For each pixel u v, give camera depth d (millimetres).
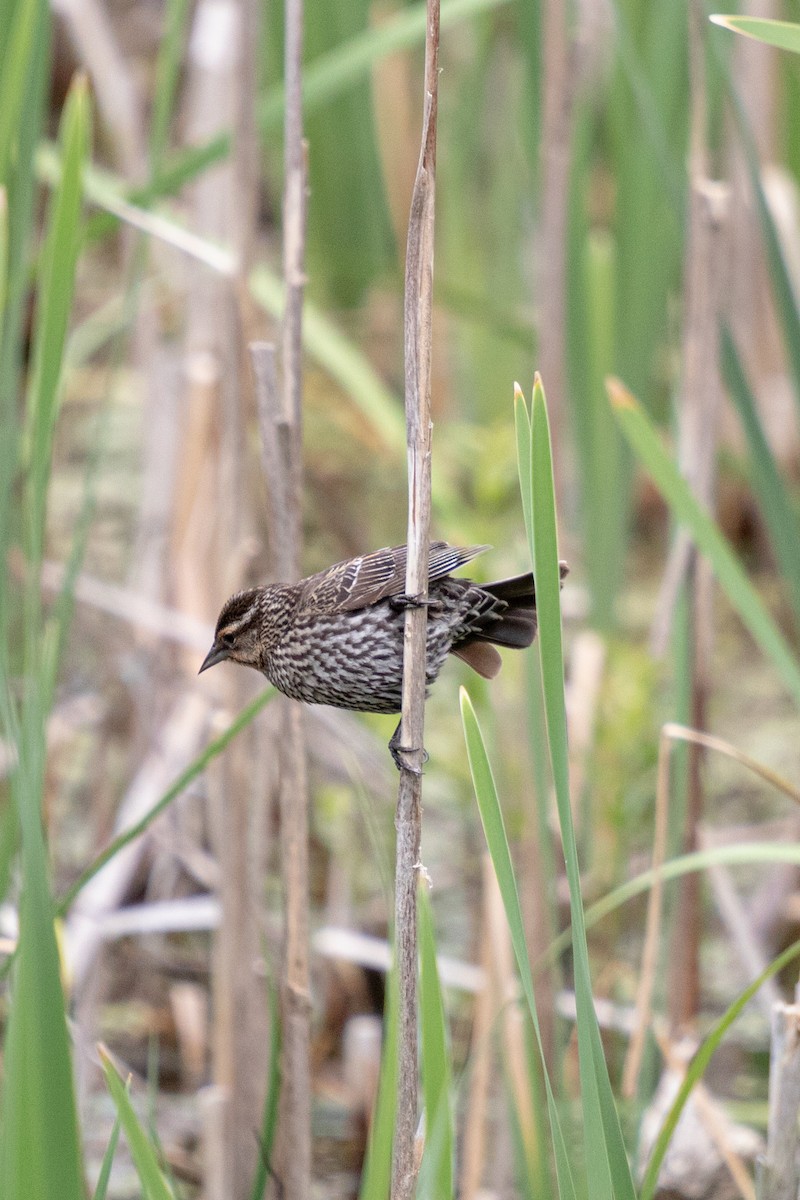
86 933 10086
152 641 12016
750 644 16125
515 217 15734
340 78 9219
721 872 9945
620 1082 10227
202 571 11922
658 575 16750
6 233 6836
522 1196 8102
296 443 7742
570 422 11922
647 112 9391
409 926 5898
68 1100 4922
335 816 12469
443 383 16719
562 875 10852
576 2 11438
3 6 6875
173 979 12117
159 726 11898
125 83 12875
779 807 13797
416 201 5848
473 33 15250
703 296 9680
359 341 16422
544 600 5137
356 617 7305
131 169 12641
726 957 12125
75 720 12898
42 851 5020
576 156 11016
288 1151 7609
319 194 15055
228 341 9180
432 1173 5309
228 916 8859
